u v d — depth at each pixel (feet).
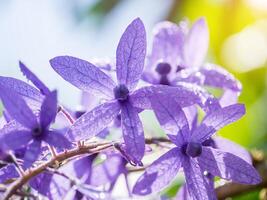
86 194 0.62
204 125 0.65
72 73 0.65
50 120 0.61
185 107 0.67
